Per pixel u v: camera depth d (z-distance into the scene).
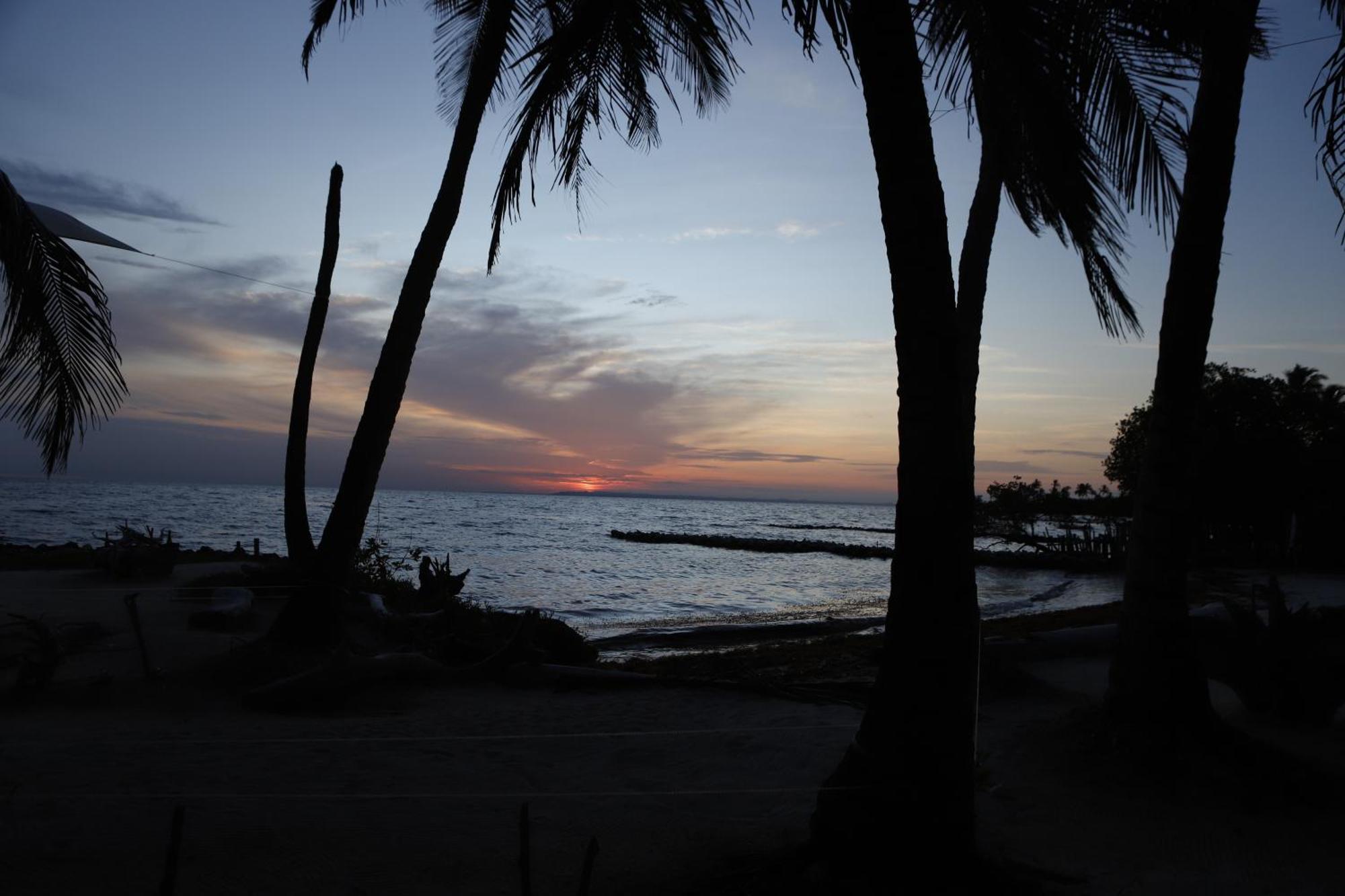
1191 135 5.66
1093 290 7.43
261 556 20.80
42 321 7.42
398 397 9.35
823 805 3.87
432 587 13.65
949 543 3.77
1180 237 5.62
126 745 5.91
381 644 10.47
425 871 3.92
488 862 4.05
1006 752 5.86
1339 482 32.41
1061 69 4.98
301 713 7.30
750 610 25.31
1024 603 24.80
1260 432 34.31
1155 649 5.45
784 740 6.51
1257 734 6.27
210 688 7.82
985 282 7.35
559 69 8.18
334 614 9.02
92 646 9.50
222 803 4.70
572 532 77.44
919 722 3.72
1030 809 4.87
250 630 11.22
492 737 6.62
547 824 4.62
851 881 3.64
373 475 9.27
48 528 45.84
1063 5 4.76
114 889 3.56
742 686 8.31
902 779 3.70
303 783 5.21
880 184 3.96
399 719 7.21
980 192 7.40
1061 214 6.36
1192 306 5.52
